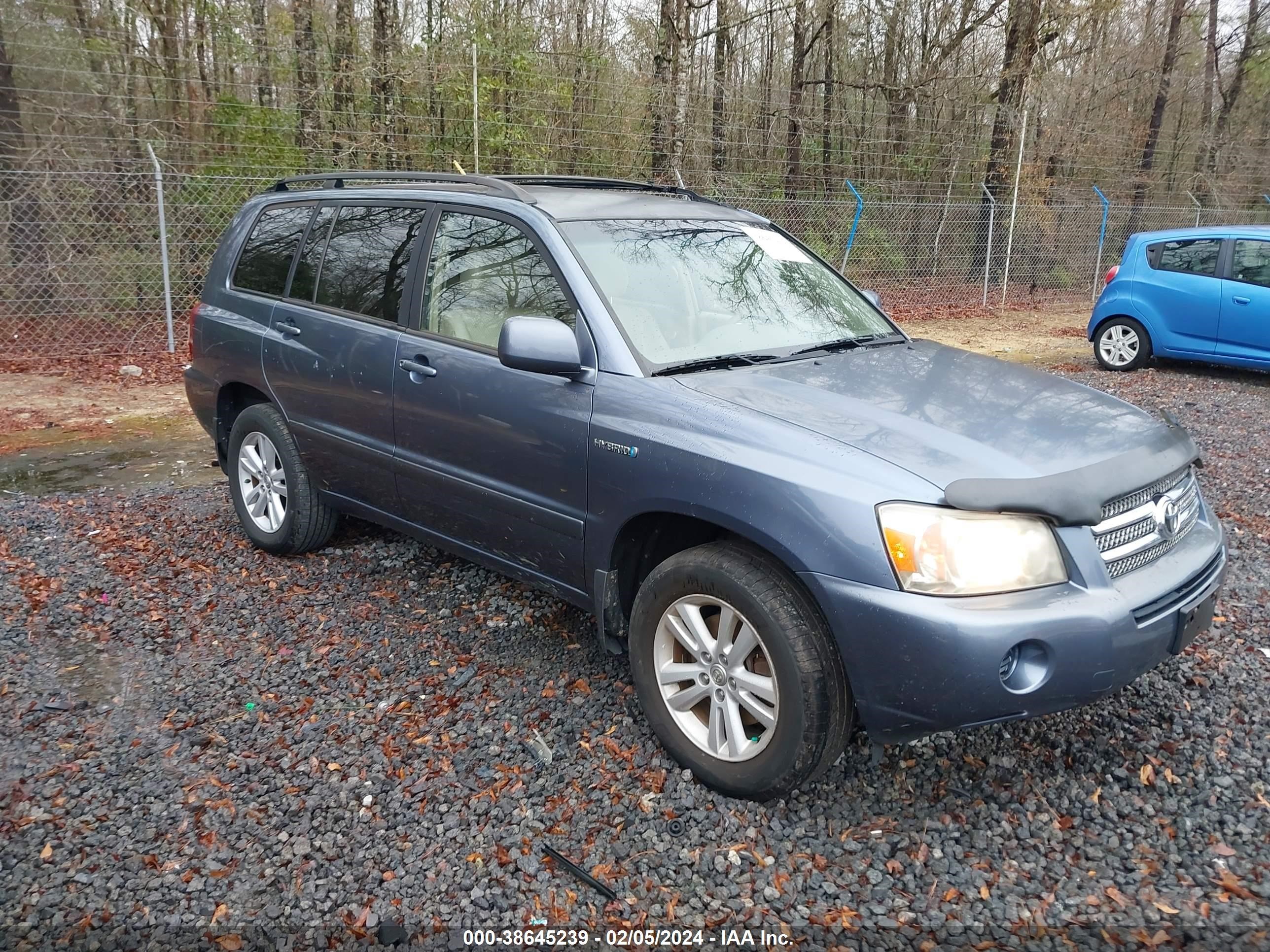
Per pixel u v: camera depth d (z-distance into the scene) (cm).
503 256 372
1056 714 329
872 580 256
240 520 510
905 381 332
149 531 533
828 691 269
